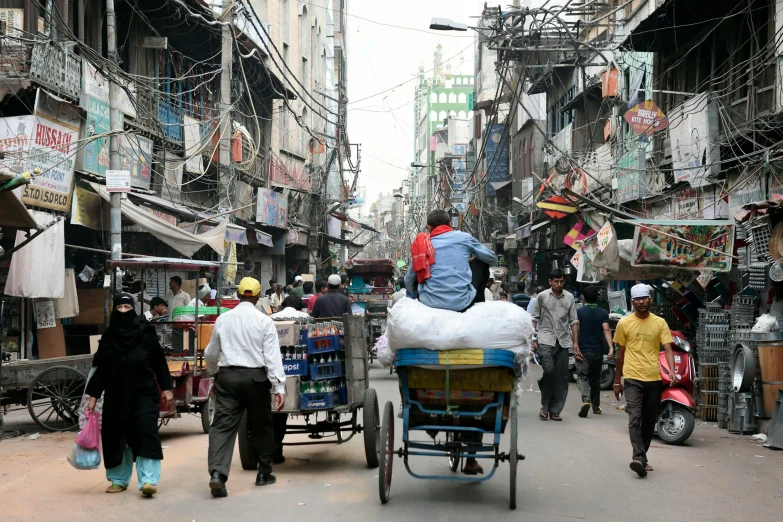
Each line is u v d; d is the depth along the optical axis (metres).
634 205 22.17
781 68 14.30
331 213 42.50
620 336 8.05
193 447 9.26
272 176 33.19
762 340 10.25
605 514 6.20
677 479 7.49
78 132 15.77
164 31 21.97
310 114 45.84
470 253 6.71
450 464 7.81
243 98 29.52
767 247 11.05
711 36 18.27
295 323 7.59
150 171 19.69
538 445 9.21
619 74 24.44
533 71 33.59
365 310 18.73
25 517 6.04
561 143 31.38
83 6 17.23
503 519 6.01
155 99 20.17
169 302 13.86
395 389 14.10
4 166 13.12
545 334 11.21
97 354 6.87
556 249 31.00
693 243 12.20
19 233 13.15
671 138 18.33
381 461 6.33
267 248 33.31
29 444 9.61
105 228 16.38
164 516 6.07
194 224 17.95
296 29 42.59
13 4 15.11
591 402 11.91
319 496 6.71
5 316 14.32
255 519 5.97
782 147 13.96
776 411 9.34
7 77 13.98
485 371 6.30
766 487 7.20
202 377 10.22
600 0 28.05
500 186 45.59
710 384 11.41
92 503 6.48
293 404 7.54
